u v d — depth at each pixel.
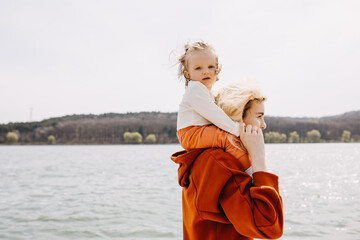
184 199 1.53
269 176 1.27
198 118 1.45
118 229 5.97
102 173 17.80
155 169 20.59
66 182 13.52
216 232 1.39
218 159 1.35
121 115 121.25
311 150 58.97
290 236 5.44
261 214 1.21
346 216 6.86
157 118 120.38
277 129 114.62
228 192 1.30
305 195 9.77
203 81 1.53
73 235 5.63
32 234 5.70
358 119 125.31
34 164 25.95
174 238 5.45
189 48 1.57
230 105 1.42
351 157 36.22
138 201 8.81
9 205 8.31
